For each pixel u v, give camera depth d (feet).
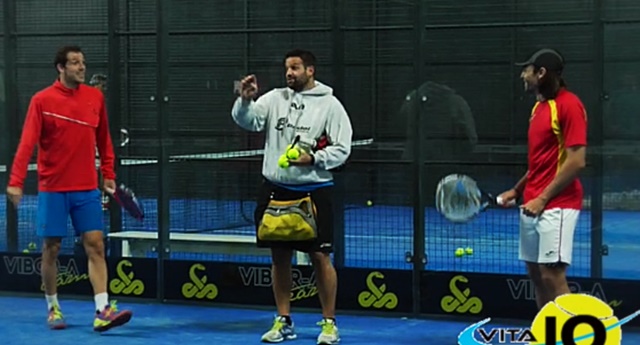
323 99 41.45
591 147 46.62
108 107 52.21
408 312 47.11
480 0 49.16
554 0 47.96
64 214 44.32
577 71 47.42
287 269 42.78
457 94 50.01
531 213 35.55
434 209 49.39
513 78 49.26
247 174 52.21
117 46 51.85
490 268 48.26
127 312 44.42
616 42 46.78
